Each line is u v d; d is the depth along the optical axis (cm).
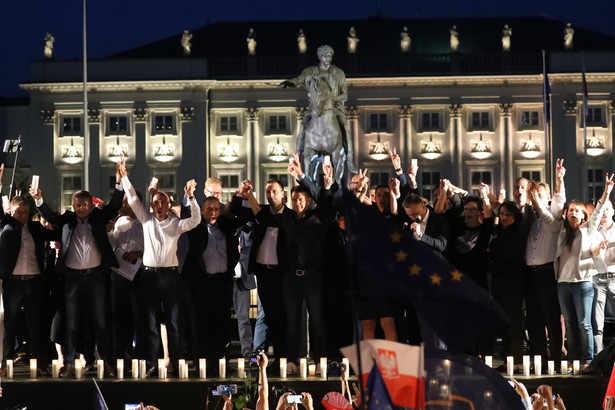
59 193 9819
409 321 1720
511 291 1731
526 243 1736
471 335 801
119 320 1792
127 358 1842
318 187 1758
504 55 9825
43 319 1791
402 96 9825
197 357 1758
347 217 808
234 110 9831
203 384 1625
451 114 9800
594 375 1652
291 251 1705
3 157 9775
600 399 1620
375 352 789
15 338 1944
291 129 9831
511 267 1730
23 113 9831
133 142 9775
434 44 10431
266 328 1898
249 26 10625
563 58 9756
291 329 1709
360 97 9838
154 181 1825
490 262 1753
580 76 9700
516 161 9800
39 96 9800
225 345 1769
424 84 9800
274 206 1728
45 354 1788
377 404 788
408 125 9819
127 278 1778
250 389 1552
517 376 1650
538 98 9788
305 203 1700
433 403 859
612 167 9769
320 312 1709
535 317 1747
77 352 1833
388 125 9844
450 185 1777
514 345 1738
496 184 9844
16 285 1762
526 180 1741
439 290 799
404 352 789
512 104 9800
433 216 1653
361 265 804
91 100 9756
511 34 10406
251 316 2567
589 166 9794
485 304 797
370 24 10600
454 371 859
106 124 9794
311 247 1703
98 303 1734
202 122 9762
